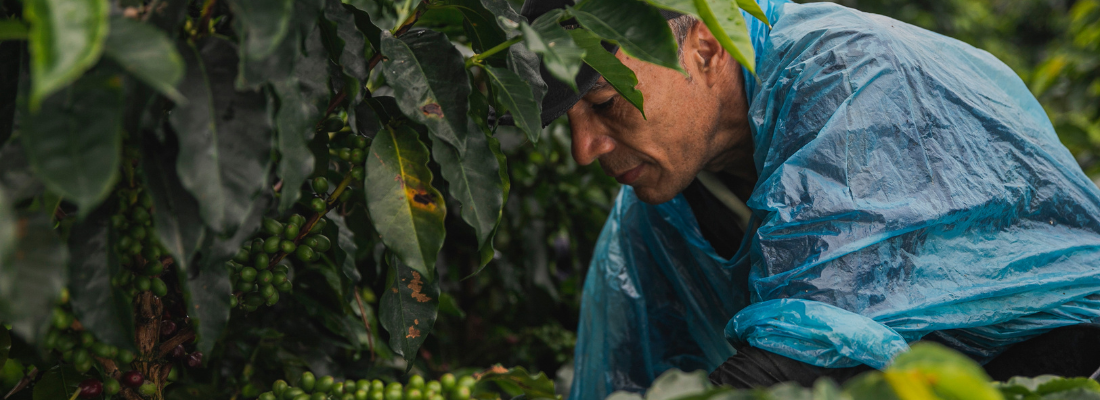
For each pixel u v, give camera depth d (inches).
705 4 23.0
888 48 37.0
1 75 22.7
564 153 66.1
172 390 38.0
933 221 34.5
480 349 67.2
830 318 32.4
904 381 16.0
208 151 19.4
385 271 42.8
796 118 37.1
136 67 14.6
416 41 27.1
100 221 22.0
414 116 25.3
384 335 47.4
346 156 28.2
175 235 20.5
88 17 13.3
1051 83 111.6
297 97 22.4
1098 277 37.2
